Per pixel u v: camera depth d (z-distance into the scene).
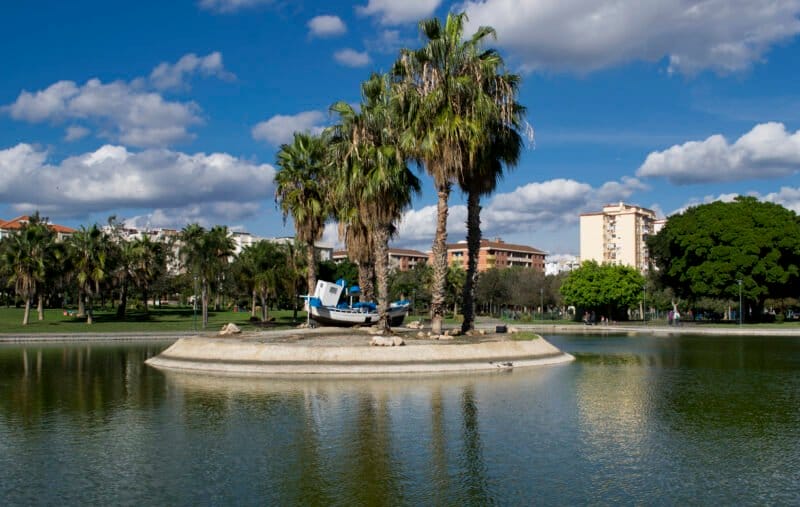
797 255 75.31
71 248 71.75
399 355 28.16
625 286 90.31
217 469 12.44
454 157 30.94
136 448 14.19
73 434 15.66
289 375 26.56
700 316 114.56
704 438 14.88
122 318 81.38
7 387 23.95
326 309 41.78
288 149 43.66
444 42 31.03
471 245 35.38
